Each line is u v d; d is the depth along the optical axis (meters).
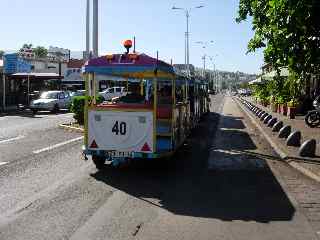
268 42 10.85
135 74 12.46
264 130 22.30
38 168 11.91
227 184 10.45
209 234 6.88
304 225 7.39
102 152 11.54
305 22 9.63
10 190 9.45
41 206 8.26
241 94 112.25
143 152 11.34
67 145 16.28
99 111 11.52
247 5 14.19
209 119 31.16
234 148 16.53
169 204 8.62
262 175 11.55
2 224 7.18
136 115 11.32
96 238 6.61
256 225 7.37
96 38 25.47
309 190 9.90
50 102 35.41
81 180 10.59
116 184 10.27
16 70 37.94
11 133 20.16
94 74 12.15
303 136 19.42
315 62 10.38
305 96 32.06
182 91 14.88
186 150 15.84
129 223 7.36
